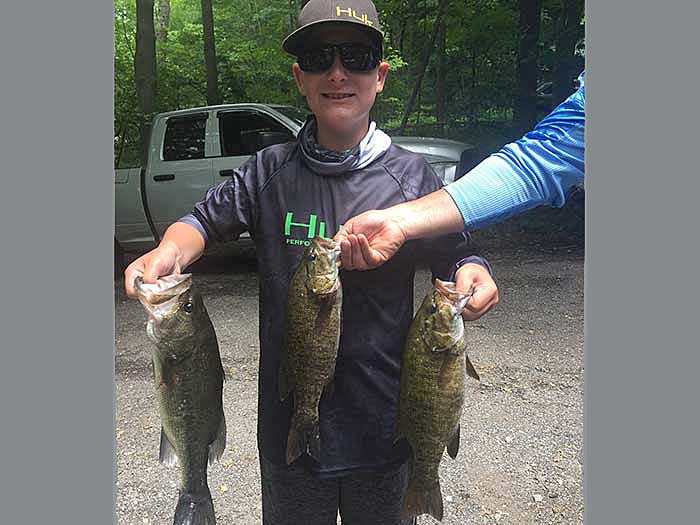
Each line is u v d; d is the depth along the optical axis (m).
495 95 11.82
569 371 4.87
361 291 2.25
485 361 5.05
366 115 2.28
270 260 2.32
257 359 5.22
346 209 2.26
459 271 2.25
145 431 4.21
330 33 2.14
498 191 2.10
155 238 7.82
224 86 13.54
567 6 9.98
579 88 2.20
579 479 3.60
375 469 2.32
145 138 8.37
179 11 15.78
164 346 2.15
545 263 7.85
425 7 11.44
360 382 2.27
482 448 3.92
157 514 3.42
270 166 2.36
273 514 2.42
